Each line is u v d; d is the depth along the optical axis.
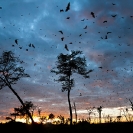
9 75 25.97
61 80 29.48
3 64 25.47
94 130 19.58
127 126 18.61
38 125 22.41
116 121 23.02
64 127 23.86
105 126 20.48
